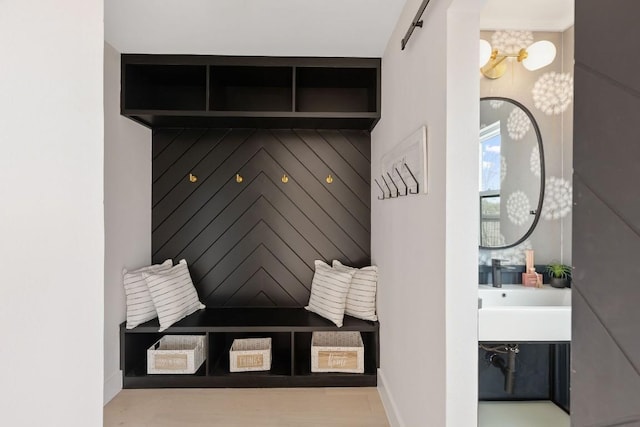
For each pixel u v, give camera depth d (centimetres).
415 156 177
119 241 266
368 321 281
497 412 215
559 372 222
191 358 270
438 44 149
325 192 319
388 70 248
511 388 205
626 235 60
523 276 227
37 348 59
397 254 218
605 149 64
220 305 317
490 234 235
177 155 314
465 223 141
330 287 284
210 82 275
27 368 57
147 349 293
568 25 228
